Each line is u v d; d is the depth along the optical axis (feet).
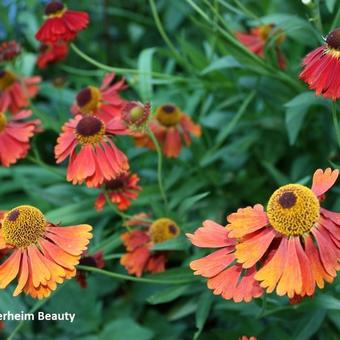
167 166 2.49
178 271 2.00
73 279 2.22
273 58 2.30
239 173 2.46
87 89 2.23
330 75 1.75
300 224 1.63
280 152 2.44
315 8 2.08
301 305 1.86
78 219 2.27
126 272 2.32
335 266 1.61
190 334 2.39
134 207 2.37
